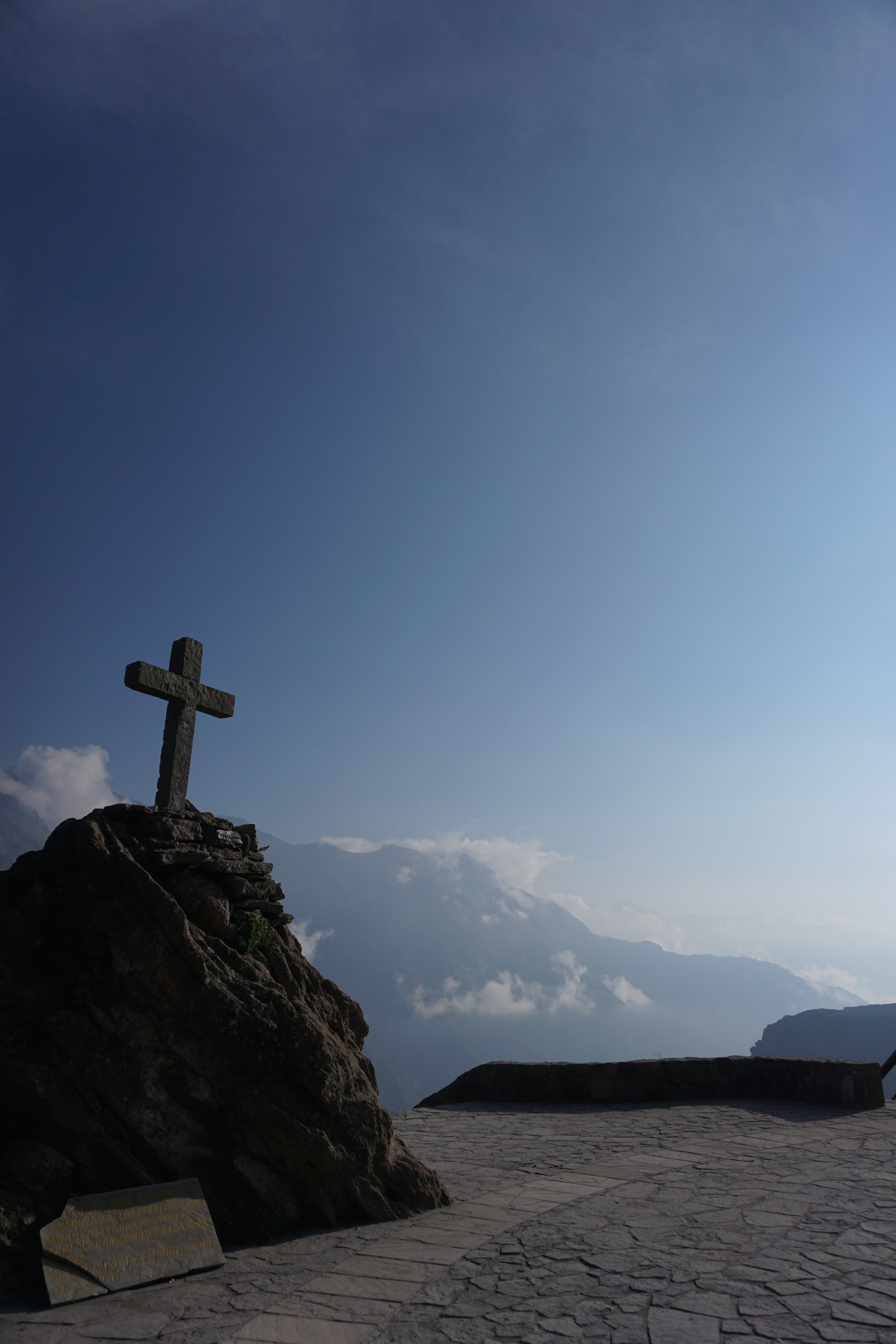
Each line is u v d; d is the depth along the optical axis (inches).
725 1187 219.3
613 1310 149.9
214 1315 156.2
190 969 209.6
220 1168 199.5
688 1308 148.5
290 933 252.1
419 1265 176.4
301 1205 203.9
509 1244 185.5
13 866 224.8
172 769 258.4
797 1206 199.6
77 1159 188.4
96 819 219.8
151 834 223.5
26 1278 166.9
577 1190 225.5
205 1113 201.8
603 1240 183.9
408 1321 151.0
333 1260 181.0
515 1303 155.9
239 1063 205.9
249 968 222.2
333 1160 207.2
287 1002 218.4
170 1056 202.5
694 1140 281.1
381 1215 207.9
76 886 209.2
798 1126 294.8
